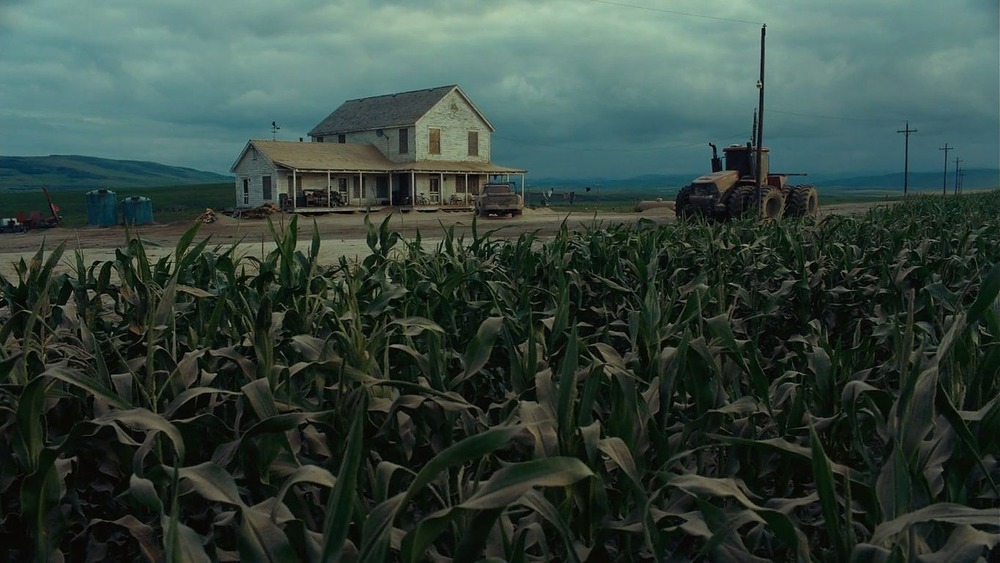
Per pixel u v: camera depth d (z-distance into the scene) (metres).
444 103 51.06
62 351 3.85
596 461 2.24
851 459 3.27
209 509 3.22
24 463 2.65
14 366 2.89
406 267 6.22
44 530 2.53
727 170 30.92
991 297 2.41
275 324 4.29
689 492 1.99
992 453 2.67
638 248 8.30
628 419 2.48
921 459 2.31
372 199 50.16
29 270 4.93
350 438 1.64
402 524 2.91
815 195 31.67
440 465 1.62
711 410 2.90
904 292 6.50
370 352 3.20
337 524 1.61
